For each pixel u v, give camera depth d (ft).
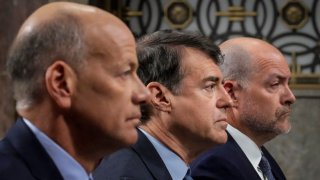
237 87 9.34
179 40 7.27
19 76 4.84
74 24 4.80
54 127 4.86
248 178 8.88
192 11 17.63
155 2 17.63
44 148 4.85
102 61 4.81
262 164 9.38
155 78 7.20
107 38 4.83
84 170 4.97
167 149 7.17
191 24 17.67
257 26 17.66
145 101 5.02
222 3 17.69
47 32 4.78
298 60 17.66
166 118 7.16
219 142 7.11
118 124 4.88
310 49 17.61
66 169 4.88
